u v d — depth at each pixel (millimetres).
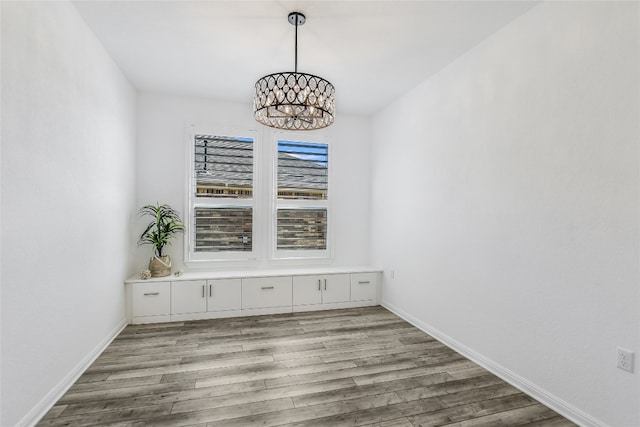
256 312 3693
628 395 1600
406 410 1932
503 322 2322
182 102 3811
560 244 1927
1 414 1531
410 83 3383
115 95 2975
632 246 1588
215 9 2188
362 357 2648
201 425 1775
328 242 4371
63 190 2061
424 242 3275
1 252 1526
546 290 2010
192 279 3477
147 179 3686
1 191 1525
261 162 4090
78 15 2232
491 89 2453
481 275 2529
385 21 2305
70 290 2150
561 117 1924
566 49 1897
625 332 1615
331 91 2416
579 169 1822
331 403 1994
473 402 2020
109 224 2840
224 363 2514
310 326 3363
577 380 1827
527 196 2141
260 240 4094
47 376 1891
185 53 2799
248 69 3104
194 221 3883
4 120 1537
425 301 3250
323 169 4371
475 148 2605
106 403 1961
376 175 4352
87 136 2391
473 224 2613
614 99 1659
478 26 2346
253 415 1867
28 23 1700
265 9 2186
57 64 1979
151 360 2547
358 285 4062
